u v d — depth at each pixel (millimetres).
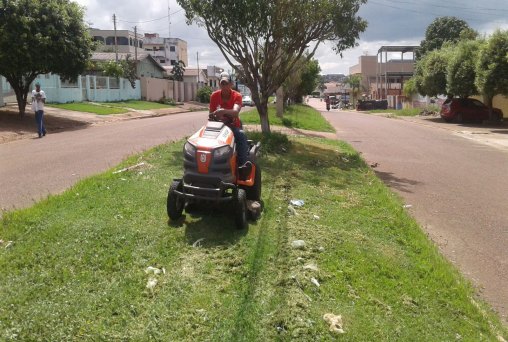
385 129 25531
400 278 5145
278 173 9656
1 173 9227
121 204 6488
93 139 15195
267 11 12875
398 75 73625
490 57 25234
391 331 4059
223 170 5660
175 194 5738
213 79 90750
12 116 20438
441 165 13594
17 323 3676
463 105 30719
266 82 14398
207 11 13102
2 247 4980
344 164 11953
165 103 46688
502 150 17281
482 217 8258
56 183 8328
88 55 21188
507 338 4434
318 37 14531
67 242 5113
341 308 4309
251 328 3812
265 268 4871
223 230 5840
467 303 4816
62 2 20250
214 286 4457
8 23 18203
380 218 7211
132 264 4762
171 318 3873
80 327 3680
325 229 6352
